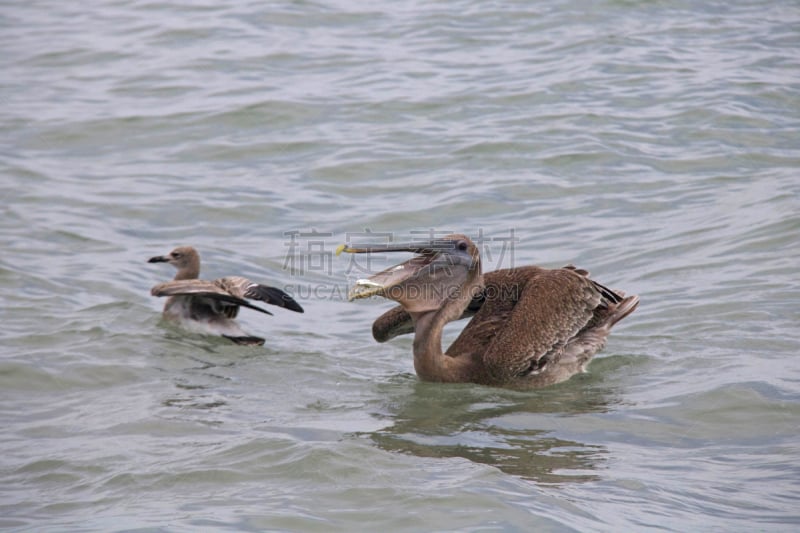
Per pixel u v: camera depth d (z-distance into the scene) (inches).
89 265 599.2
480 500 329.1
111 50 991.6
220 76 914.1
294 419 411.2
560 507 325.4
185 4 1125.7
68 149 780.0
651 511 325.1
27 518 323.9
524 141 763.4
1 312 523.5
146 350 491.5
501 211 665.0
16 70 945.5
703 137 759.1
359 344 524.4
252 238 644.7
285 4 1106.7
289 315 565.0
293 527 314.3
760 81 856.9
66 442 385.1
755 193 660.1
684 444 382.3
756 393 417.4
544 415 418.9
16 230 641.0
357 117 821.2
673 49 948.0
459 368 468.8
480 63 931.3
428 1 1117.1
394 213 668.7
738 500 333.7
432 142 771.4
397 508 325.4
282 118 822.5
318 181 719.7
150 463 363.3
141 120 824.3
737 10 1058.1
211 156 766.5
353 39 1007.0
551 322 469.1
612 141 757.3
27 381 446.6
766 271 552.1
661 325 507.2
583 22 1028.5
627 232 625.6
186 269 573.9
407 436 392.2
